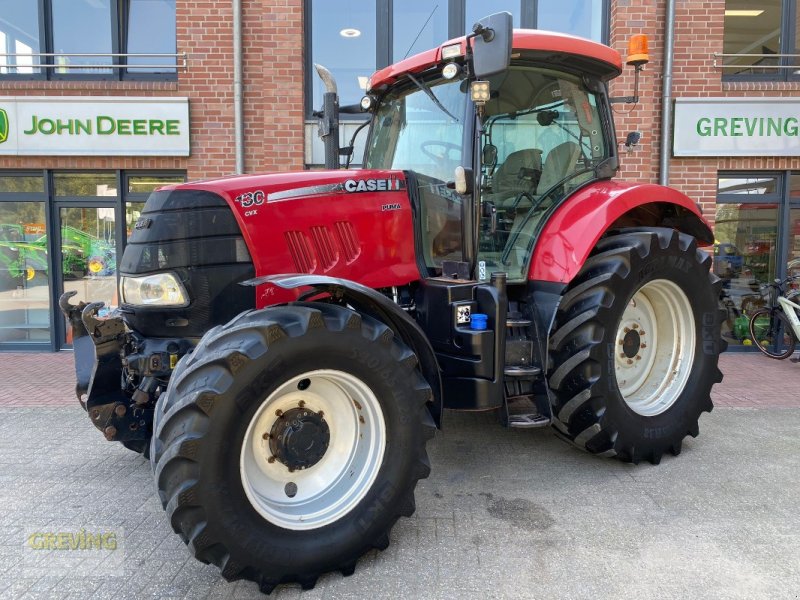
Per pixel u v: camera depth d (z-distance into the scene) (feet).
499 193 11.68
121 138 23.58
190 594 8.04
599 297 10.97
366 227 10.60
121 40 24.71
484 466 12.37
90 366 10.96
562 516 10.12
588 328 10.94
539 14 24.70
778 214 23.89
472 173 10.29
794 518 9.98
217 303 9.77
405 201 11.13
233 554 7.52
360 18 24.70
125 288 10.30
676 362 12.87
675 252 12.13
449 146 11.16
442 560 8.79
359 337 8.25
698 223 14.06
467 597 7.89
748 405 16.88
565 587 8.08
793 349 22.58
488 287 10.32
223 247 9.70
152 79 24.45
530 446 13.52
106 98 23.35
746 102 22.80
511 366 11.14
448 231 11.10
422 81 11.87
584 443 11.47
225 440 7.38
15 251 25.40
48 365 22.76
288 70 23.50
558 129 12.50
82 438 14.43
